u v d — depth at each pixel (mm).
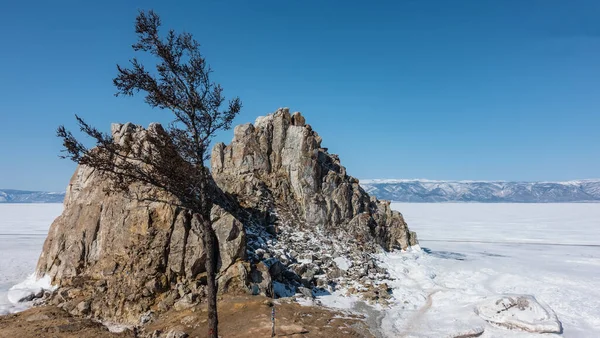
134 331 18156
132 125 27469
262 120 40969
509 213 145875
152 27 12922
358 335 17891
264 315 18781
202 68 13695
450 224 94250
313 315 20062
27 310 20953
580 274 31500
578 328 19859
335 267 28906
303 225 34031
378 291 25562
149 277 21406
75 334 17328
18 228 77875
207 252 13930
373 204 41750
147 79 13023
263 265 24016
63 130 11992
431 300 24922
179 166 13695
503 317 19578
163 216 23391
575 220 106375
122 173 13359
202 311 19328
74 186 28844
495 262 37062
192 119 13555
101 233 24625
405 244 38531
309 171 36844
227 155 38719
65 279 23969
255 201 34219
